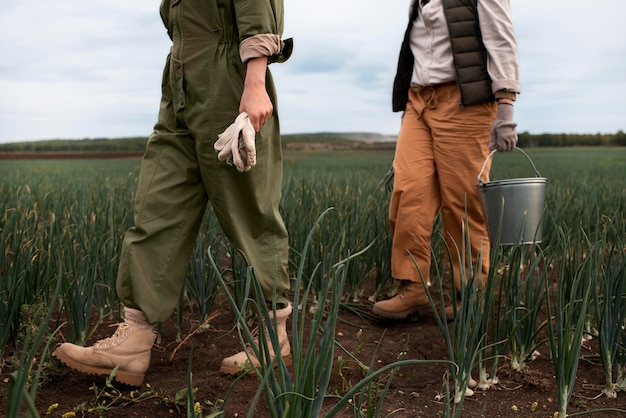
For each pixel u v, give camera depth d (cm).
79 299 241
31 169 1853
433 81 289
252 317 285
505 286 235
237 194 220
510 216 257
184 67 212
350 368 234
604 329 213
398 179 302
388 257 336
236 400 205
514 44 279
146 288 213
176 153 222
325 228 307
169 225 218
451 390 218
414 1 302
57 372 215
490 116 288
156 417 193
